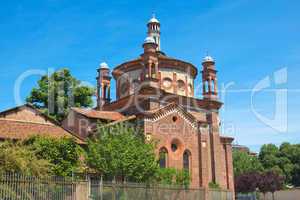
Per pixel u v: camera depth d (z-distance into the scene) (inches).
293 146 3880.4
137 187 1163.9
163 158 1686.8
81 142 1539.1
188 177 1547.7
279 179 2928.2
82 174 1273.4
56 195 920.3
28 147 1155.3
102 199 1045.8
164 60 2018.9
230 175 2036.2
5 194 811.4
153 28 2214.6
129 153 1338.6
